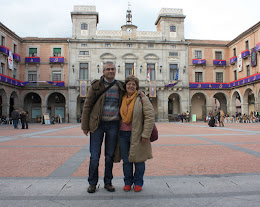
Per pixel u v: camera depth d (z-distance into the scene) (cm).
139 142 372
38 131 1672
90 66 3525
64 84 3475
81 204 322
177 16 3700
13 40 3272
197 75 3750
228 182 418
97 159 378
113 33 3600
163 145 894
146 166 550
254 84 3045
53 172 494
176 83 3547
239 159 624
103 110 388
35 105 3653
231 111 3669
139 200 337
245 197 346
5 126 2450
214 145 885
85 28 3572
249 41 3231
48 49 3538
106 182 381
